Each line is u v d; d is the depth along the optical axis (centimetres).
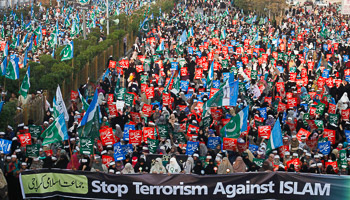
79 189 1961
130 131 2477
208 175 1955
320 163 2317
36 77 3562
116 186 1958
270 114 3191
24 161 2195
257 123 2869
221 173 2169
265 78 3962
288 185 1961
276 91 3897
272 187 1964
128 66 4228
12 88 3303
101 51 4938
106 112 3056
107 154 2341
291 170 2212
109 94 3186
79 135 2361
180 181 1956
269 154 2338
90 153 2175
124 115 2941
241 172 2008
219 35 6800
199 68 4009
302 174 1958
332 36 7694
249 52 5178
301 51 5553
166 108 3150
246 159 2323
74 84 3997
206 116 2948
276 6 10331
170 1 9875
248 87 3747
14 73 3048
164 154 2327
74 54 4406
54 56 4416
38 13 8012
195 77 4003
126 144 2512
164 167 2202
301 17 9731
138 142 2489
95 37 5306
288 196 1969
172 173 1961
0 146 2173
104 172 1992
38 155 2238
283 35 7100
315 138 2634
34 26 6625
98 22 7344
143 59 4516
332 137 2703
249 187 1961
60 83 3575
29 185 1945
